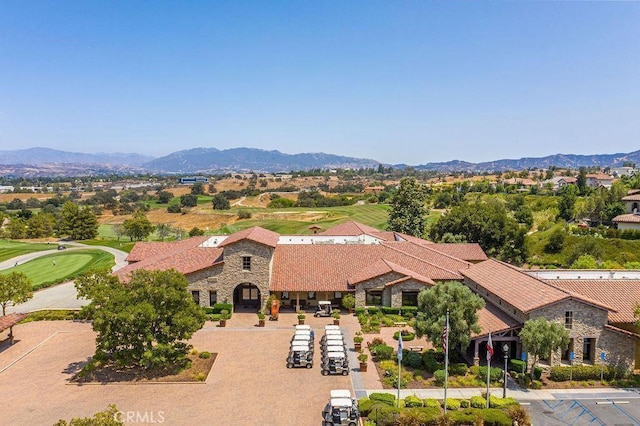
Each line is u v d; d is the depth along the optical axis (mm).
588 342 39750
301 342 41719
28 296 50969
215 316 53031
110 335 38062
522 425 30672
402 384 37000
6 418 31797
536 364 38688
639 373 39406
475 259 69438
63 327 52156
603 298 43281
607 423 31484
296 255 61219
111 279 47156
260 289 55188
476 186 188000
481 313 43750
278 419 31781
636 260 77500
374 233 79188
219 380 37781
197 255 59438
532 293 41156
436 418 30344
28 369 40312
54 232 153500
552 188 178375
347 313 55281
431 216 136250
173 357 38938
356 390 36188
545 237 92750
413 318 53156
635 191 112625
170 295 38688
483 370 38188
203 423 31234
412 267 58375
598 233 91812
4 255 106562
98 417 21406
